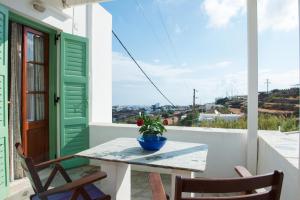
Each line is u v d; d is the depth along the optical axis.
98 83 4.97
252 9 3.17
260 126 3.83
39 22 3.54
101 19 5.12
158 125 2.29
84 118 4.14
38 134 3.81
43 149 3.91
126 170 2.40
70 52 3.98
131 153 2.19
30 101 3.71
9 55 3.28
